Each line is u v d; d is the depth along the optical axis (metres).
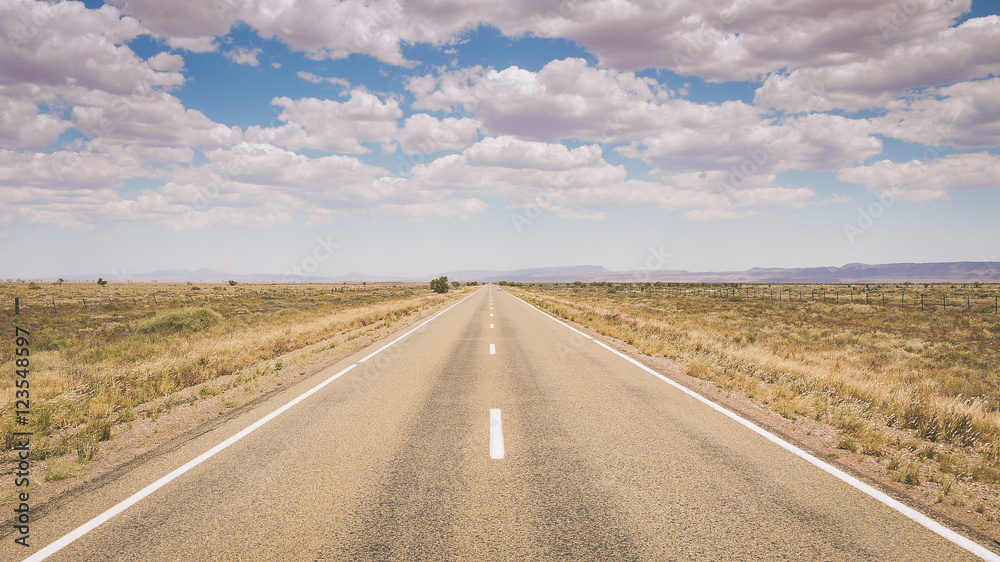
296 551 3.29
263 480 4.59
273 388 9.17
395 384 9.30
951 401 8.83
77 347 16.45
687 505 4.00
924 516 3.85
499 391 8.63
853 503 4.07
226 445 5.72
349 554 3.24
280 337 16.42
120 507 4.04
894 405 8.06
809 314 34.97
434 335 18.09
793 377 9.95
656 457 5.18
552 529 3.58
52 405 7.54
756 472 4.77
